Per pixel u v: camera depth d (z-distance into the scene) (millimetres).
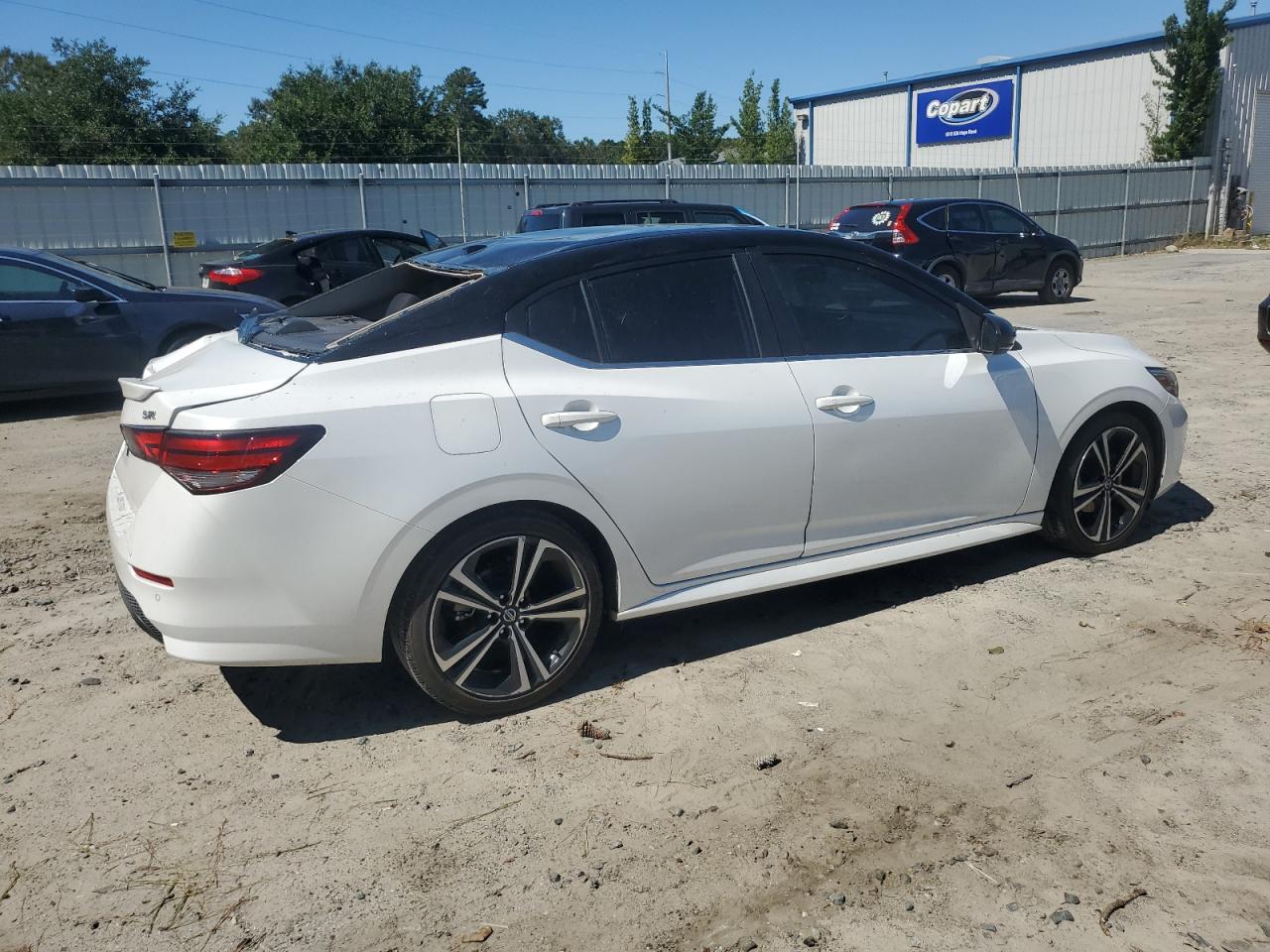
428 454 3164
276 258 12898
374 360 3193
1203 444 6922
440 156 45938
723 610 4383
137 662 3975
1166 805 2963
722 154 50281
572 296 3518
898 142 38312
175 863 2773
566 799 3039
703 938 2484
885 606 4391
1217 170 29906
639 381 3539
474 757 3271
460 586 3324
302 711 3584
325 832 2900
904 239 15172
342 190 17844
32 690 3742
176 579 3031
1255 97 30219
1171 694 3598
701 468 3625
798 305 3945
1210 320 13117
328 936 2500
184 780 3160
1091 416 4652
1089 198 26922
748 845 2820
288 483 3020
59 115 39312
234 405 3051
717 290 3781
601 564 3641
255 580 3043
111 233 16219
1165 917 2523
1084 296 17516
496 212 19328
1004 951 2422
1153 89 30875
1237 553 4902
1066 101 33156
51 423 8500
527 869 2736
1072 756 3225
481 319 3357
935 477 4207
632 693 3668
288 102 43562
